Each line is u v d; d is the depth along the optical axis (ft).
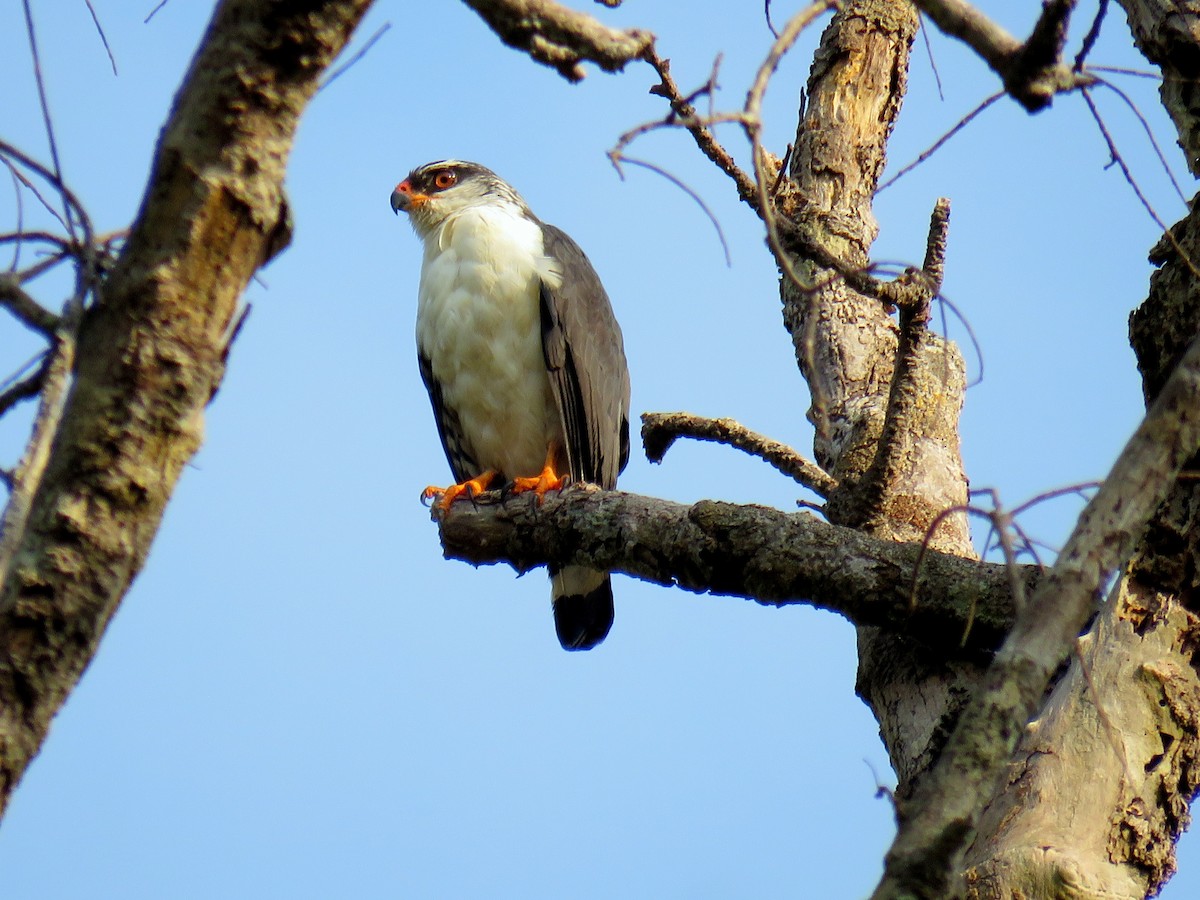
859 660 31.71
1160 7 26.86
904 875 15.34
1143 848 22.09
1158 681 23.36
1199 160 26.68
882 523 32.01
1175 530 24.29
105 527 15.94
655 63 32.40
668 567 31.09
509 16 18.15
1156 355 27.25
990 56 19.42
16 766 15.78
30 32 16.46
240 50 15.70
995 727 16.02
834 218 39.60
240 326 16.46
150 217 15.84
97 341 15.98
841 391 37.32
